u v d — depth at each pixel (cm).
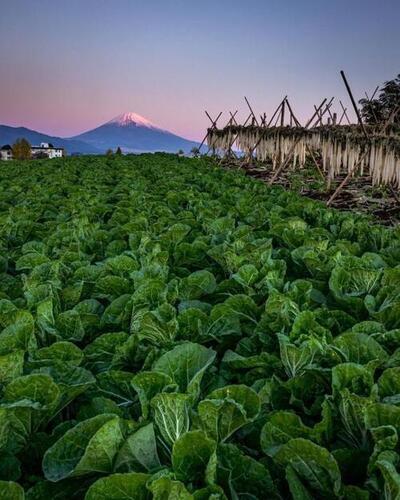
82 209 809
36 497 194
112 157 2612
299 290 379
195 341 318
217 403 198
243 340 320
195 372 250
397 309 338
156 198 955
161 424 202
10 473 202
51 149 19850
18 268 491
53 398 223
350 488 184
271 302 321
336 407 224
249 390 212
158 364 247
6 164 2305
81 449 198
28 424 217
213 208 805
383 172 1231
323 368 253
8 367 242
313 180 1800
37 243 562
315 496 194
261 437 210
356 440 214
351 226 645
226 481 187
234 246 511
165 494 164
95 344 304
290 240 570
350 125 1936
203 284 407
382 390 227
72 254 488
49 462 193
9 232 654
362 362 267
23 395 222
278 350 309
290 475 187
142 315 311
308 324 293
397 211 1221
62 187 1150
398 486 165
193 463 181
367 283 399
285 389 255
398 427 200
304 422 245
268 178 1936
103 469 187
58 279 420
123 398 264
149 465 188
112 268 446
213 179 1390
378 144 1234
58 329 329
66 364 261
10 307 343
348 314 360
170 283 395
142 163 2030
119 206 854
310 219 770
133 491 170
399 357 262
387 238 586
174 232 588
